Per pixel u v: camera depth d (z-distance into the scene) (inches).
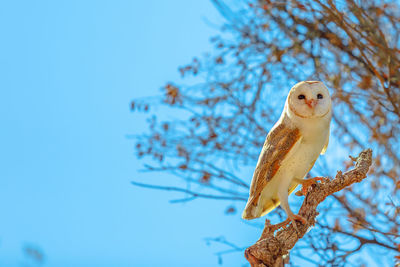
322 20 511.5
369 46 496.4
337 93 515.2
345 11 488.4
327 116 349.1
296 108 345.7
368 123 513.0
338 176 309.7
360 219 464.4
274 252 282.5
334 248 452.4
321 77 526.0
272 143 349.4
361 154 323.0
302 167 347.6
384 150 501.0
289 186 365.4
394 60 483.2
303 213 306.0
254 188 348.5
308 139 346.6
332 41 506.3
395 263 431.2
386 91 478.6
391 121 508.7
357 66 520.4
